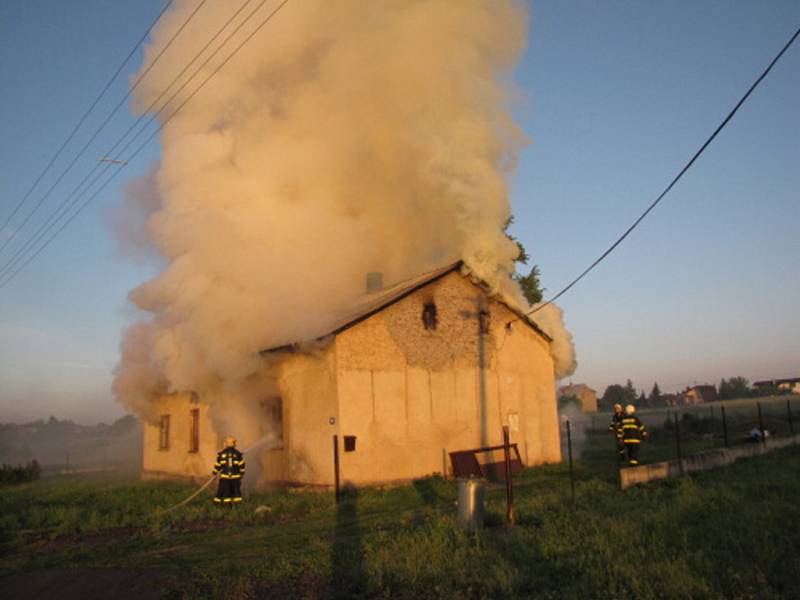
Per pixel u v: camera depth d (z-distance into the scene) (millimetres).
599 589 6387
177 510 13250
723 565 6789
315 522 11570
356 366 15766
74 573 8352
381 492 14586
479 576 7074
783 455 17109
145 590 7414
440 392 17094
